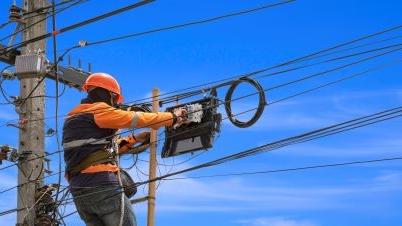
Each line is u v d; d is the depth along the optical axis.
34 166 12.62
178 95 9.93
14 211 12.24
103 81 8.95
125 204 8.61
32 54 12.83
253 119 9.29
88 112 8.74
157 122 9.03
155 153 10.05
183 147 9.73
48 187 12.26
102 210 8.54
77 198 8.65
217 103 9.58
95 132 8.71
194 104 9.62
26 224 12.14
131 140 9.79
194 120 9.48
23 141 12.75
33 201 12.35
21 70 12.77
